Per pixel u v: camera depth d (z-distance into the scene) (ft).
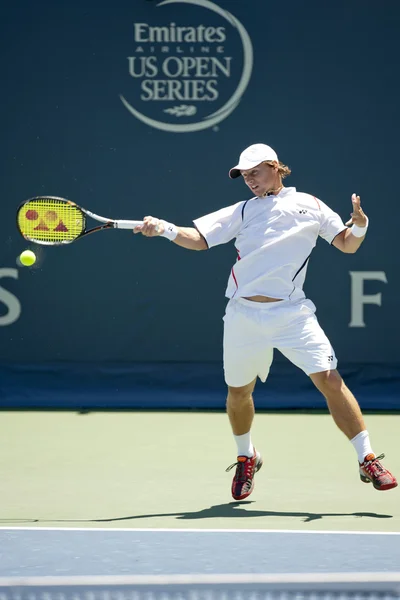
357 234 57.41
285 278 57.67
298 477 66.44
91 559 47.06
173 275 94.79
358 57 93.09
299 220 57.82
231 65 93.20
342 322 94.58
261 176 57.93
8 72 93.76
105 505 58.70
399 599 37.11
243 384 58.85
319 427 85.46
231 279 59.06
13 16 93.50
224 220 58.29
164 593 38.93
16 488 63.31
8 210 94.63
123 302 95.04
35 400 95.25
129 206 94.27
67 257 94.84
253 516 55.88
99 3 93.30
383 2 92.68
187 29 93.15
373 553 48.01
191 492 62.13
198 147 93.71
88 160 94.07
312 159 93.56
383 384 94.58
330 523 54.19
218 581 29.73
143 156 93.91
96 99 93.71
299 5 92.79
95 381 95.55
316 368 57.26
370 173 93.61
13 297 95.25
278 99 93.25
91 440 79.87
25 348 95.50
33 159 94.32
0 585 30.19
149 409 94.63
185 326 95.04
